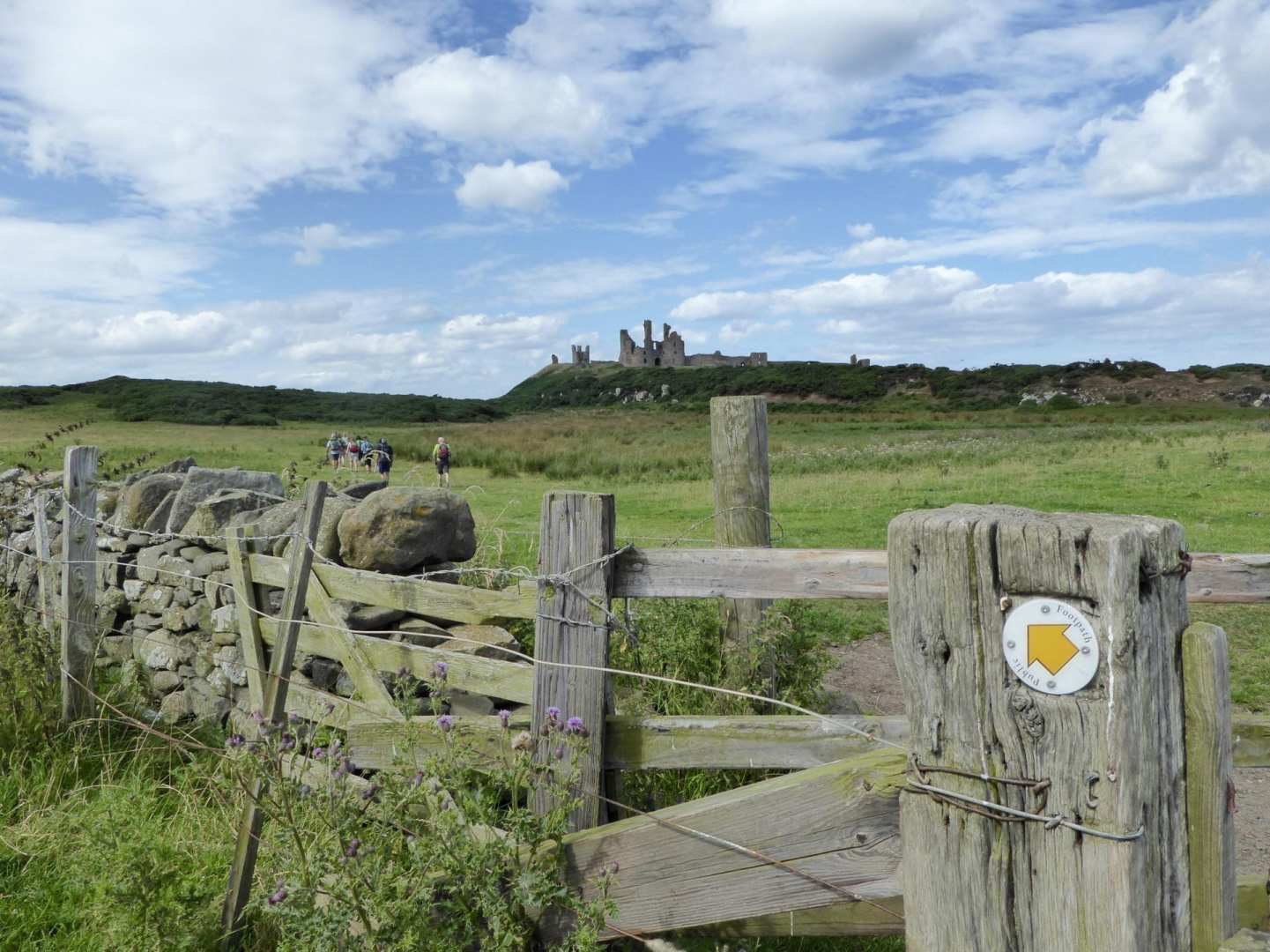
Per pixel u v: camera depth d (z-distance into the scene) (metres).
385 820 2.87
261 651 4.68
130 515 6.44
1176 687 1.62
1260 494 15.19
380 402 126.25
